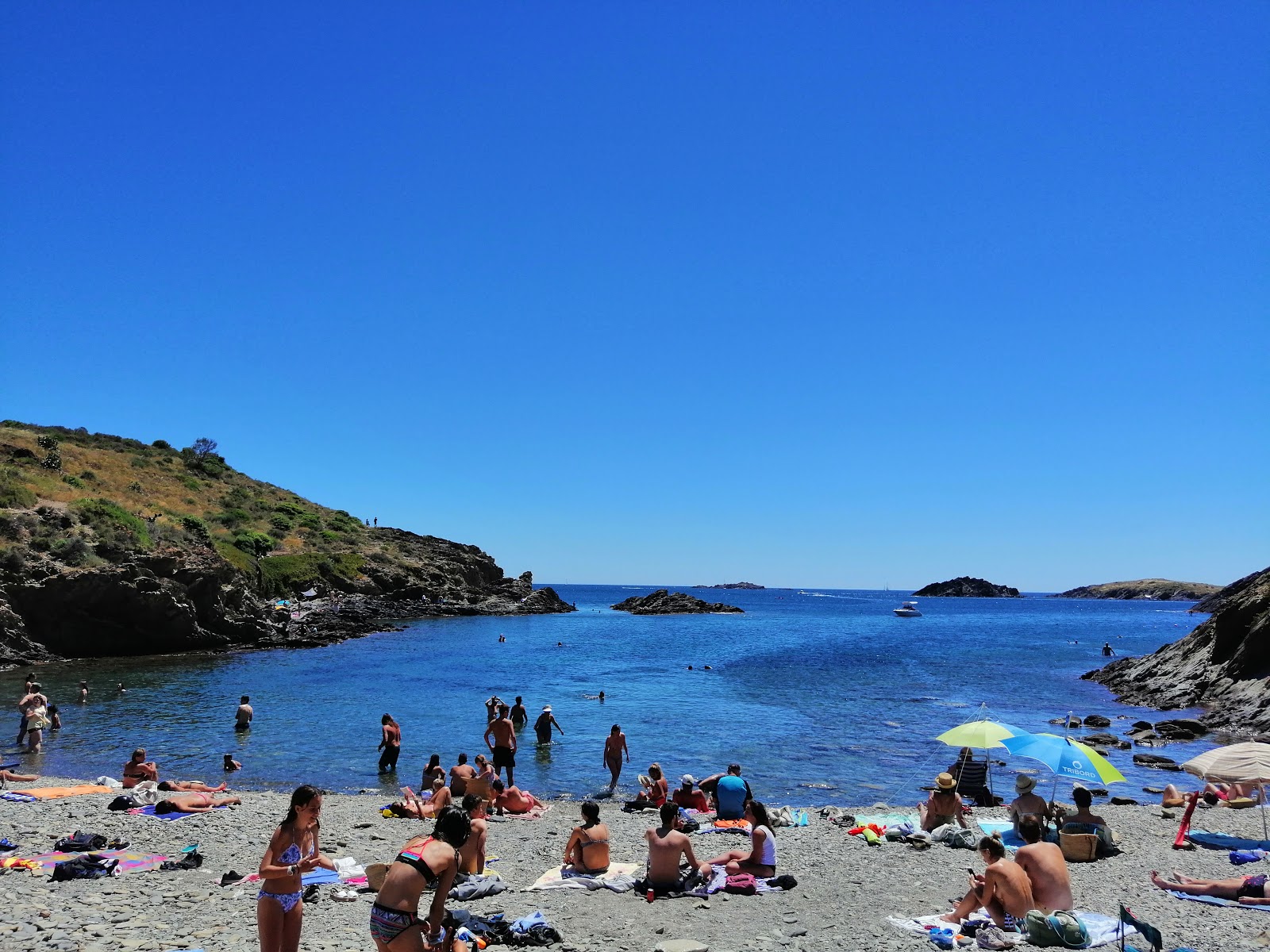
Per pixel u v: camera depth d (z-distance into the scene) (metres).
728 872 12.47
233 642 61.19
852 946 9.50
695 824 16.50
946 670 52.62
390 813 17.09
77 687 40.34
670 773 24.59
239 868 12.50
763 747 28.20
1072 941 9.39
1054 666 56.12
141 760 19.53
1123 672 45.16
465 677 46.53
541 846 14.73
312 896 10.93
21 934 9.07
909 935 9.95
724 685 44.59
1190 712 35.22
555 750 27.69
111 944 8.89
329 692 39.84
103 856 12.22
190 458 107.62
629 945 9.46
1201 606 165.25
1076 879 12.63
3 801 17.45
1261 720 31.12
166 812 16.33
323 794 20.52
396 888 7.01
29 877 11.60
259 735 29.08
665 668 52.62
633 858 13.76
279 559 84.62
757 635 86.75
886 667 54.53
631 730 31.22
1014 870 10.02
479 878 11.94
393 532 119.69
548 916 10.55
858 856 14.02
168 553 59.44
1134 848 14.80
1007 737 16.14
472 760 25.95
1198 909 11.02
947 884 12.33
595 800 21.48
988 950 9.39
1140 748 28.88
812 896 11.62
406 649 63.41
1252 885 11.35
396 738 24.38
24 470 67.94
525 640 73.94
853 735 30.25
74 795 18.41
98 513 62.16
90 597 53.09
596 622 105.69
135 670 47.72
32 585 51.38
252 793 19.86
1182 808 18.77
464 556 119.12
